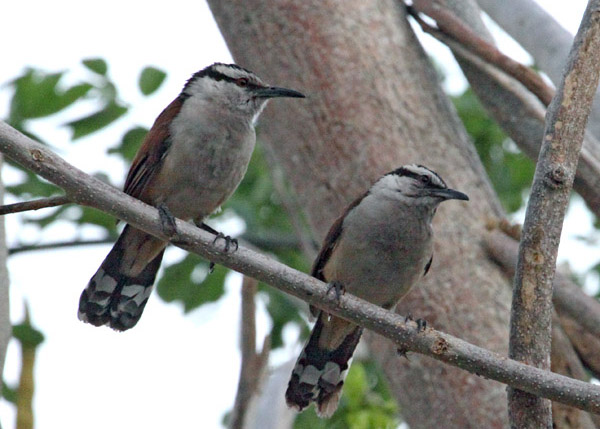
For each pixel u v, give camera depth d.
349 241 11.46
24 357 11.87
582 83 8.79
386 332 9.03
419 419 11.36
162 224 8.90
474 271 11.70
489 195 12.46
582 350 12.24
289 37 12.67
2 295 10.01
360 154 12.20
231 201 16.80
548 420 8.70
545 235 8.66
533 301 8.67
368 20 12.77
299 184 12.66
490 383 10.98
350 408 13.16
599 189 12.16
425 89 12.70
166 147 11.57
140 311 11.64
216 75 12.02
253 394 10.41
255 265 8.99
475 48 12.91
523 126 12.86
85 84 15.03
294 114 12.52
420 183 11.56
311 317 11.40
